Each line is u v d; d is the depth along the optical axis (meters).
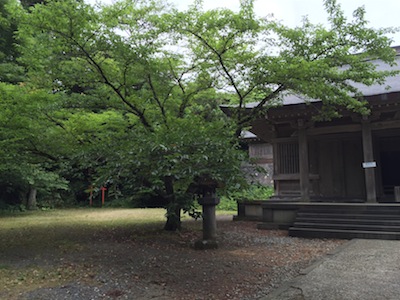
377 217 10.80
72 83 10.08
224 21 9.02
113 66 10.09
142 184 7.92
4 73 14.59
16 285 5.71
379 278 5.82
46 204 24.98
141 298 5.07
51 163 12.75
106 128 10.99
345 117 14.97
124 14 9.27
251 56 9.70
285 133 16.25
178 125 8.48
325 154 16.06
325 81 9.76
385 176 16.12
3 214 19.55
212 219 9.09
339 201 14.98
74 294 5.22
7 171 18.70
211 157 6.62
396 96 11.87
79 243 9.49
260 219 15.48
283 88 10.18
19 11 8.49
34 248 8.84
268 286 5.66
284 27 9.45
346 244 9.21
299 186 15.65
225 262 7.28
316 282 5.68
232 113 11.70
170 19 9.20
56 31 8.45
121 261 7.31
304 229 11.00
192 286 5.66
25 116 9.04
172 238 10.37
